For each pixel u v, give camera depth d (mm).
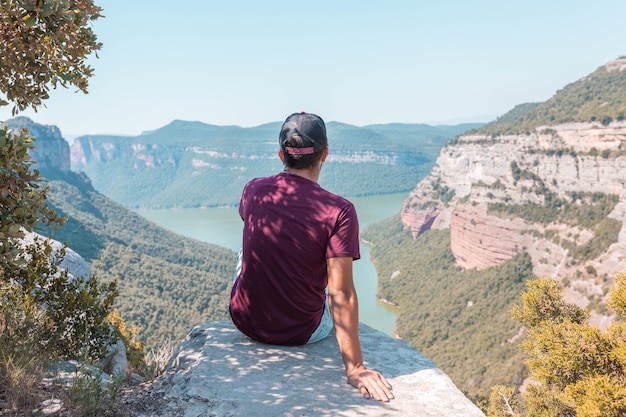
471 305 145125
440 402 2867
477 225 158750
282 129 3414
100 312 5047
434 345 138500
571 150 137250
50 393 3117
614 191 122875
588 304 103438
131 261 177125
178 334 124062
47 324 4406
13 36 5137
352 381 3043
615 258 107875
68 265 9188
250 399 2891
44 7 4863
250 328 3662
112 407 2930
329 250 3166
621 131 123750
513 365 90000
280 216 3305
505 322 124188
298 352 3559
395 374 3240
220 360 3408
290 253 3291
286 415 2699
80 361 4332
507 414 14461
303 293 3424
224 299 173500
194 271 197375
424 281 189750
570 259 120938
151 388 3342
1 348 3420
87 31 6059
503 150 161000
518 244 142000
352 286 3152
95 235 190125
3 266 4590
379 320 173875
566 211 133625
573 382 10312
